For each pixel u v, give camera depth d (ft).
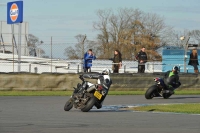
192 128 82.94
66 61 250.57
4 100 147.84
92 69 253.44
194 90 201.46
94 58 208.85
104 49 424.87
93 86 112.88
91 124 87.35
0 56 266.57
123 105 135.95
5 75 185.06
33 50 276.41
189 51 255.91
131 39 441.68
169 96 164.04
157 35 451.53
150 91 158.81
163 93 160.66
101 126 84.43
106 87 113.50
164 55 261.65
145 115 106.01
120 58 211.61
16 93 176.45
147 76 196.34
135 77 195.31
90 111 115.96
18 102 140.67
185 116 104.42
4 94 171.83
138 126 84.99
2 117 98.68
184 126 85.71
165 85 160.35
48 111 114.01
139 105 135.85
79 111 115.14
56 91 188.03
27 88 186.80
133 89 194.90
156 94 160.66
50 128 80.74
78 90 114.62
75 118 97.86
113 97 166.20
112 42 431.43
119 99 157.79
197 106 130.72
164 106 130.21
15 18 242.99
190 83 201.16
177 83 161.89
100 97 112.78
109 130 78.95
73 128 81.10
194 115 106.93
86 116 102.47
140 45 427.33
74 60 250.98
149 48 438.81
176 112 114.52
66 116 101.91
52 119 95.40
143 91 194.08
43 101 145.18
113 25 438.81
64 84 189.47
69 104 115.34
